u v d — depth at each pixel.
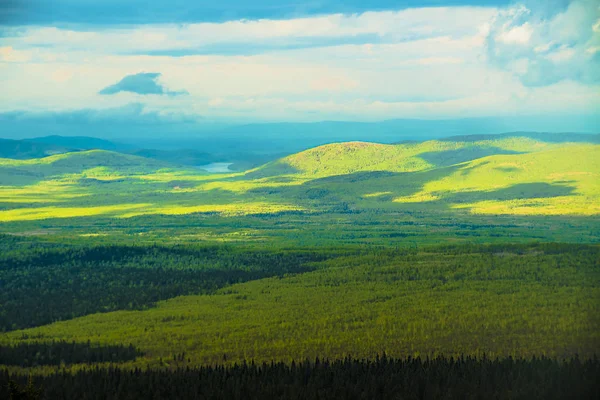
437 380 124.69
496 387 121.75
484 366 131.75
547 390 119.38
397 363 135.50
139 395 120.50
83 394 120.81
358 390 120.75
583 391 118.88
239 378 127.25
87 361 149.12
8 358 149.25
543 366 130.38
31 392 117.69
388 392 121.25
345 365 135.62
